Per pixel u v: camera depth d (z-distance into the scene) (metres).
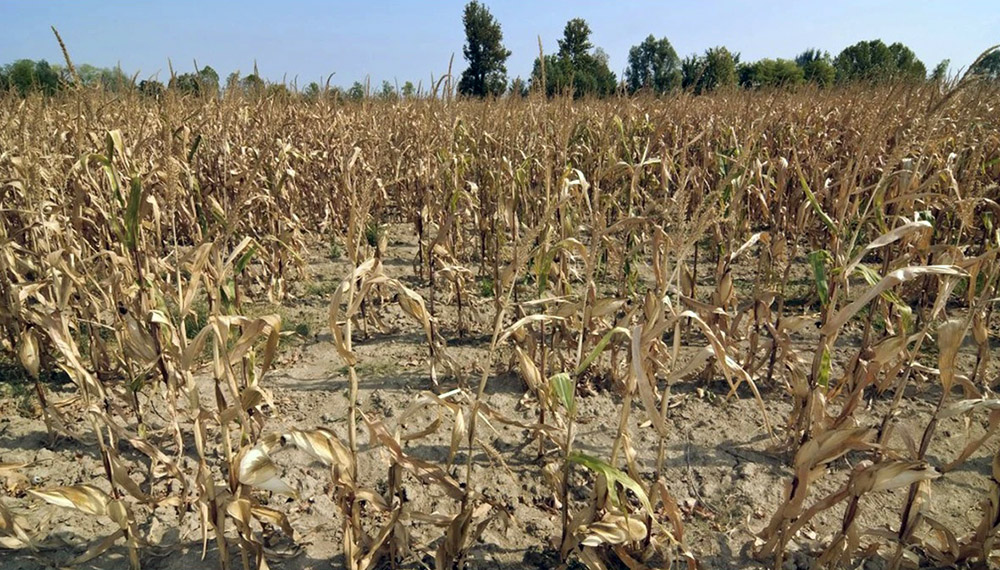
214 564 3.14
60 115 7.09
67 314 4.67
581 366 2.82
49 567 3.05
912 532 2.89
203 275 4.71
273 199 6.77
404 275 7.56
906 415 4.52
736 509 3.56
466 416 4.47
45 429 4.21
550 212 3.21
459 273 5.70
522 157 7.39
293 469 3.85
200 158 7.24
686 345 5.55
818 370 3.65
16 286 3.54
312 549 3.24
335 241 8.91
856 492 2.69
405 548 2.99
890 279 2.81
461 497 2.92
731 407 4.62
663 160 6.77
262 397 2.91
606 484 2.95
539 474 3.88
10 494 3.54
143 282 3.42
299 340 5.75
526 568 3.13
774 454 4.05
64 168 5.62
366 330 5.88
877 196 4.30
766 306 4.40
